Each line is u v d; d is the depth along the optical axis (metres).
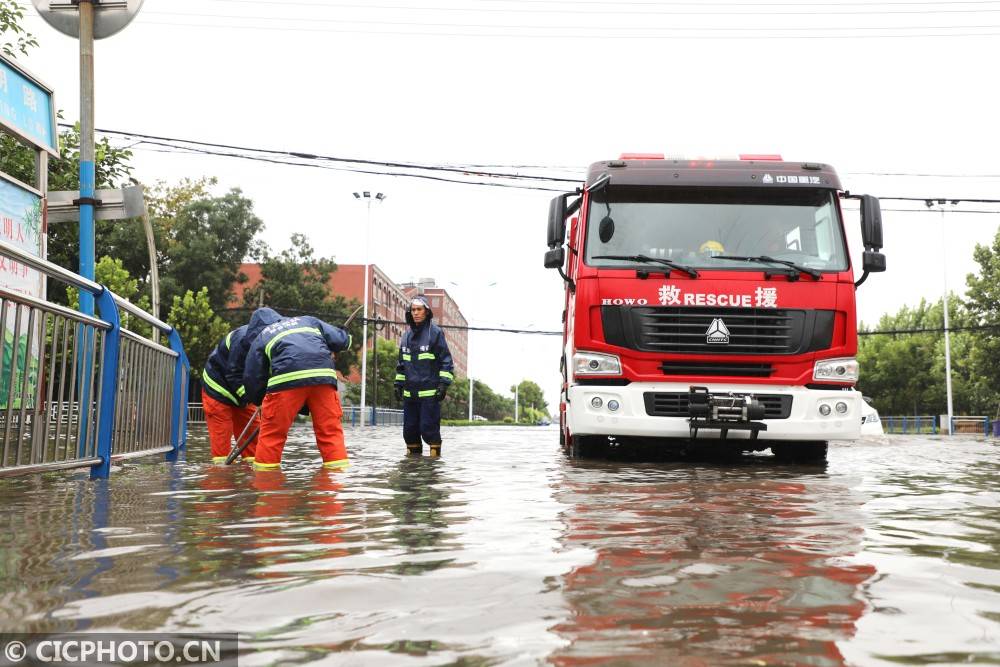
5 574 2.33
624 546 2.84
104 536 3.05
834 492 4.88
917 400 57.91
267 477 5.82
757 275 7.64
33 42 12.65
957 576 2.37
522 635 1.74
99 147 13.84
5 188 8.30
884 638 1.73
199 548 2.78
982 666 1.55
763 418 7.42
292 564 2.49
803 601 2.05
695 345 7.59
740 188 8.04
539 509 3.90
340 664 1.54
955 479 5.98
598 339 7.72
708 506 4.07
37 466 4.75
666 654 1.62
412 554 2.67
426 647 1.65
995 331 46.06
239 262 41.97
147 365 7.15
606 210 8.03
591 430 7.62
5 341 4.50
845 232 7.93
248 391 7.09
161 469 6.66
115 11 7.70
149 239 10.28
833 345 7.61
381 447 11.26
